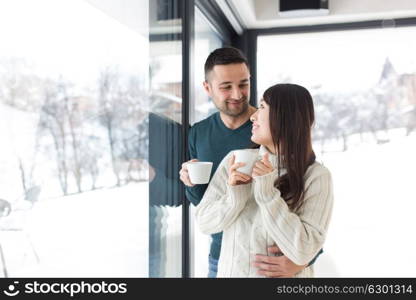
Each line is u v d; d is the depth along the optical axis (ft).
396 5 9.91
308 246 3.81
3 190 2.53
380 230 10.41
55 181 3.03
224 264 4.26
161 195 5.30
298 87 4.23
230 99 5.46
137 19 4.54
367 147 10.57
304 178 4.14
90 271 3.51
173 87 5.76
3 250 2.53
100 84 3.72
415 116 10.35
